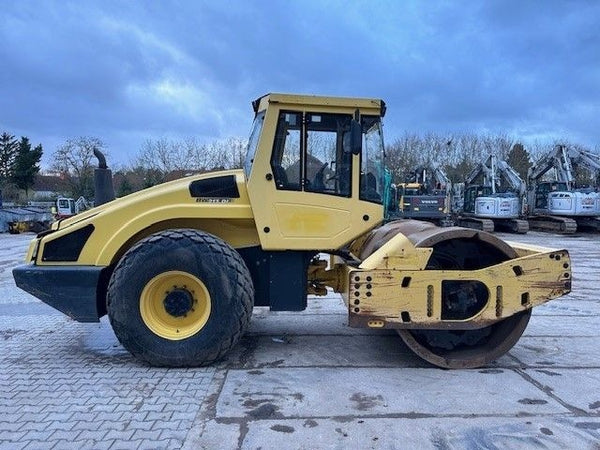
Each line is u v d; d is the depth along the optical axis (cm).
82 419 338
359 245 538
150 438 312
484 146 4066
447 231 429
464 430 326
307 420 338
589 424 336
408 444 308
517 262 429
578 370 436
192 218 464
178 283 439
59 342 518
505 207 2220
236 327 431
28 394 380
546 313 653
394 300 419
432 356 432
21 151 5212
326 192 459
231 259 433
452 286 429
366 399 372
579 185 2625
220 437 314
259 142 451
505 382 406
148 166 3378
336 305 687
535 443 311
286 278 469
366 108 461
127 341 430
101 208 490
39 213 2812
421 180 2639
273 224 454
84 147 3859
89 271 446
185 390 386
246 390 386
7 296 781
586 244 1716
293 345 502
